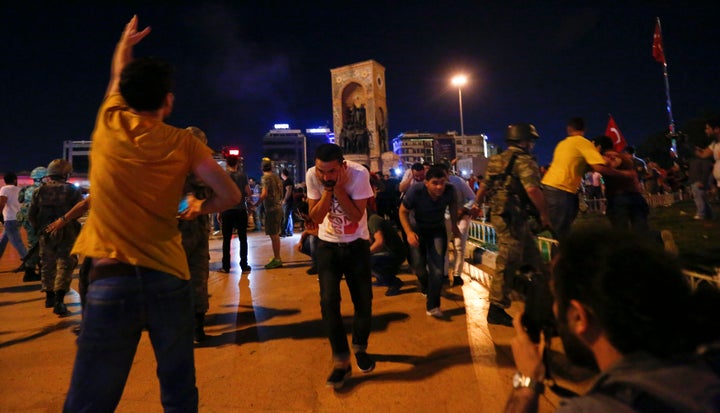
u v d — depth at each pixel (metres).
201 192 3.23
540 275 1.19
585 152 4.23
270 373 3.23
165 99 1.83
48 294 5.29
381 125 41.72
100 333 1.62
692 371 0.74
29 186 7.24
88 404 1.60
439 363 3.29
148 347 3.84
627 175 4.46
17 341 4.08
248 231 15.48
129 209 1.67
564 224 4.32
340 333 3.05
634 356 0.81
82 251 1.68
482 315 4.44
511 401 1.12
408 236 4.42
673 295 0.76
